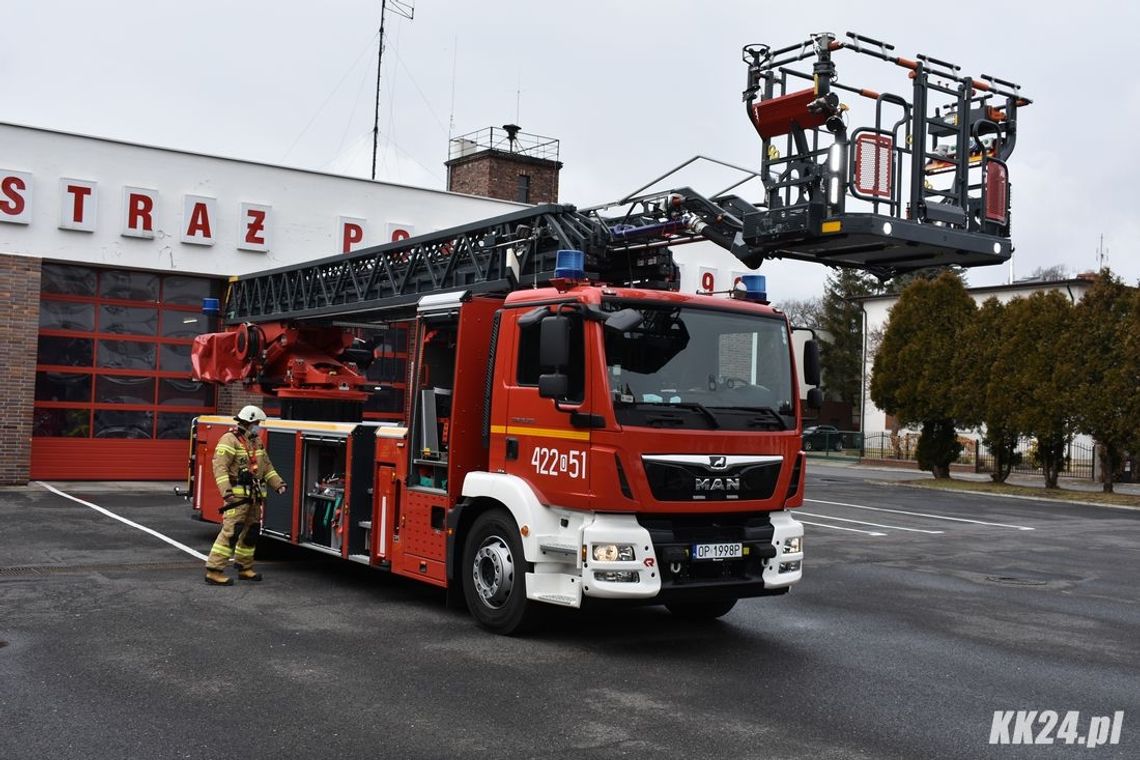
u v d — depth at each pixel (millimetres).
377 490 9438
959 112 8266
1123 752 5422
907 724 5816
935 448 29766
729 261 23078
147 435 21203
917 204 7875
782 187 7926
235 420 11930
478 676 6621
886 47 7863
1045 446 26891
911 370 29656
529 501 7641
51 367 20266
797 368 8305
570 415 7363
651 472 7223
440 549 8508
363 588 9875
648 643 7805
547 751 5145
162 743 5125
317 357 13484
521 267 9883
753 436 7727
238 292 15656
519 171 35656
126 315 21031
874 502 22688
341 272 13109
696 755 5145
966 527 17984
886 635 8344
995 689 6660
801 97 7684
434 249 11234
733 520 7812
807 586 10922
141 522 14375
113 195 20219
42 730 5289
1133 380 24422
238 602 8914
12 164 19219
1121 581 11977
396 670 6711
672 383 7535
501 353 8188
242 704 5824
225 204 21406
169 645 7203
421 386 8992
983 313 28594
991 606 9969
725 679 6742
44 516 14766
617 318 7137
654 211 8898
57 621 7906
